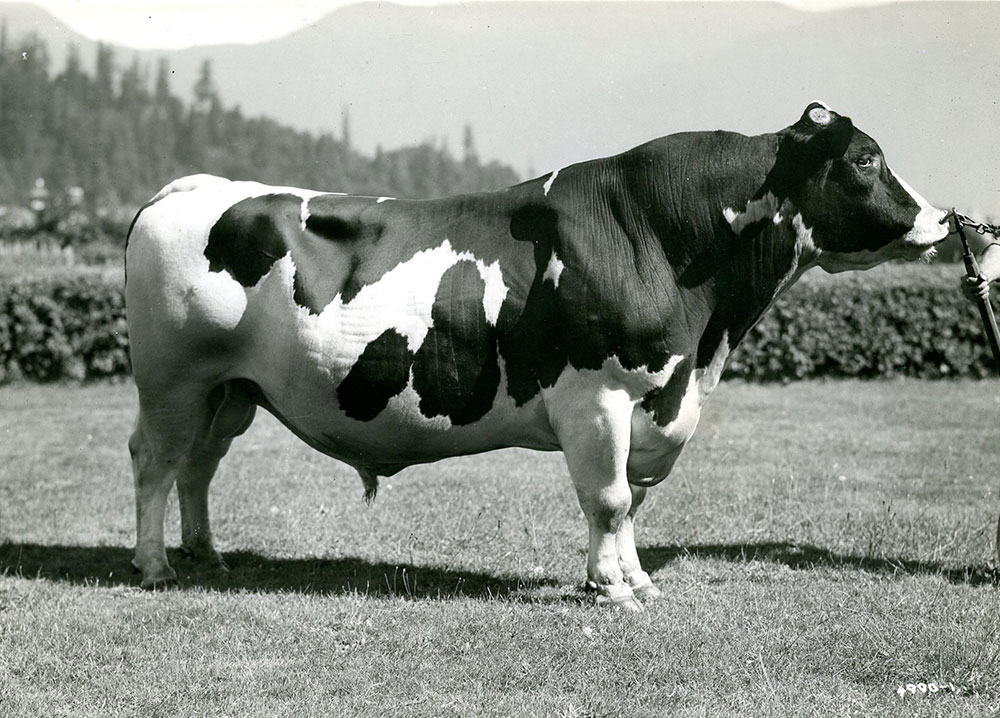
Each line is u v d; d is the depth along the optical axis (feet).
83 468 35.09
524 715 15.37
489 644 18.04
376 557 24.32
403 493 30.27
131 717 15.44
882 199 19.83
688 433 20.45
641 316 19.27
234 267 21.09
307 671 17.04
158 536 22.07
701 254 19.67
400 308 20.27
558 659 17.40
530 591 21.35
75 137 144.25
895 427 43.47
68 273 60.39
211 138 145.38
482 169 115.65
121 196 140.05
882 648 17.56
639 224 19.72
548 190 20.36
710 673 16.76
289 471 33.86
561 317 19.43
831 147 19.62
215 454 23.40
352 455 21.68
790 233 19.90
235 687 16.46
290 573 23.15
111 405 51.42
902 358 61.87
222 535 26.35
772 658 17.28
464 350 20.10
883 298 61.82
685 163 19.85
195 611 19.93
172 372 21.53
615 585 20.07
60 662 17.39
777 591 21.06
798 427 43.42
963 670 16.70
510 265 19.99
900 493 30.32
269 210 21.16
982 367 61.77
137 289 21.50
